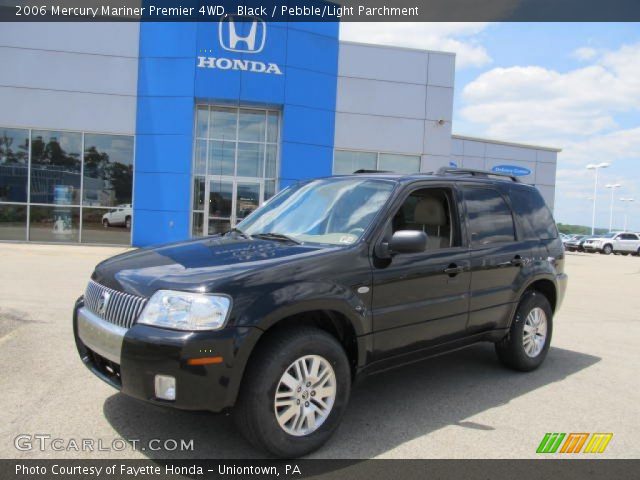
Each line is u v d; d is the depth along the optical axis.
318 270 3.48
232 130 17.59
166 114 16.70
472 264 4.55
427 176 4.55
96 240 17.02
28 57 16.36
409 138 19.05
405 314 3.96
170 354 2.95
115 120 16.77
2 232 16.69
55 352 5.25
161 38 16.62
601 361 5.86
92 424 3.69
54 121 16.58
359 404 4.31
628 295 12.00
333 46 18.06
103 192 16.98
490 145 38.03
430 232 4.39
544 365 5.62
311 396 3.37
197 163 17.36
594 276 16.97
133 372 3.07
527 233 5.34
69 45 16.47
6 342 5.54
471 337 4.66
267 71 17.09
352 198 4.32
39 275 10.22
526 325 5.24
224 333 3.01
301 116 17.59
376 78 18.59
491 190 5.11
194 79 16.55
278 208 4.77
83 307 3.79
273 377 3.16
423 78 19.08
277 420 3.19
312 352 3.35
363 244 3.79
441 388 4.75
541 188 39.75
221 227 17.62
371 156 18.86
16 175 16.62
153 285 3.23
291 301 3.24
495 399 4.50
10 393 4.18
